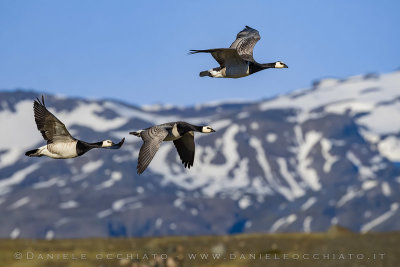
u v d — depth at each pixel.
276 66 26.23
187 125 20.98
